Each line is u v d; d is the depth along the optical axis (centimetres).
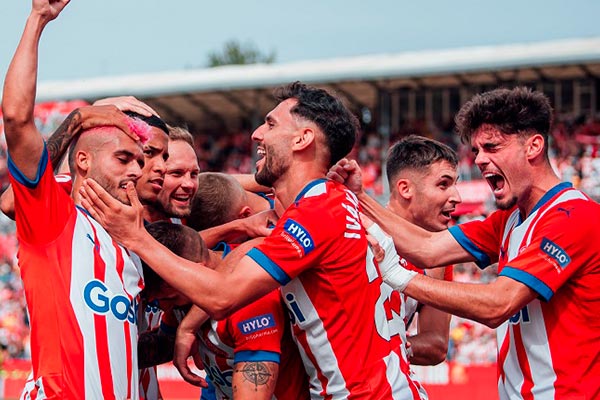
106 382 506
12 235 3353
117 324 518
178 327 593
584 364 577
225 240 667
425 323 775
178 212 679
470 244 677
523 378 602
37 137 495
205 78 3394
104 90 3456
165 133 629
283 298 564
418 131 3394
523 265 572
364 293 557
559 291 584
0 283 3134
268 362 557
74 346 500
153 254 526
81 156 545
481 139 603
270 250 533
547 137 605
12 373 2233
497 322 573
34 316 508
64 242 507
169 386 1978
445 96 3394
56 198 507
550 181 605
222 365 605
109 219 525
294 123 572
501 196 607
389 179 787
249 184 823
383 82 3312
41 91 3469
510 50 3088
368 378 549
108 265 523
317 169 576
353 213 566
